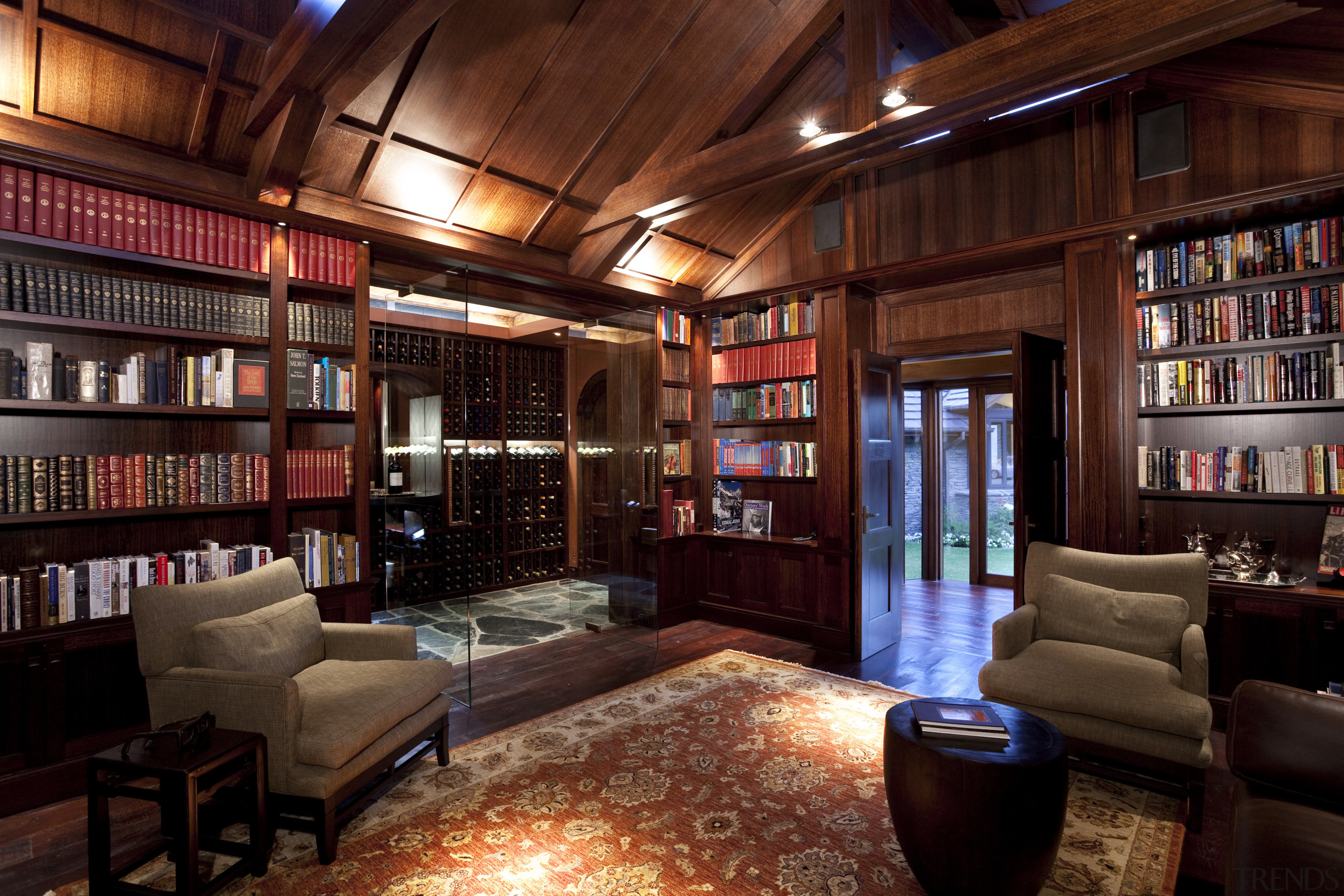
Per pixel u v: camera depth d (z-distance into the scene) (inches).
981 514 279.9
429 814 100.7
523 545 277.3
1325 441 137.2
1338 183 121.3
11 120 108.8
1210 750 96.3
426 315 246.8
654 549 195.6
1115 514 150.3
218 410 123.6
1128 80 149.1
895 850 91.6
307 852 91.4
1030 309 175.3
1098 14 100.5
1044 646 124.0
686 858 89.6
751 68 160.6
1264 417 144.0
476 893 82.4
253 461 127.3
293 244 133.0
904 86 120.4
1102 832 96.2
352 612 139.9
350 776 91.5
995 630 122.0
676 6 143.3
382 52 105.5
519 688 157.4
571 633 206.5
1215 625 136.2
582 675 166.2
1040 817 75.1
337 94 115.4
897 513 204.2
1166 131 146.4
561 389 294.8
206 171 129.3
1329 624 124.3
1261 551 138.3
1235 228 143.6
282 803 89.2
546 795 106.2
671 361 225.9
